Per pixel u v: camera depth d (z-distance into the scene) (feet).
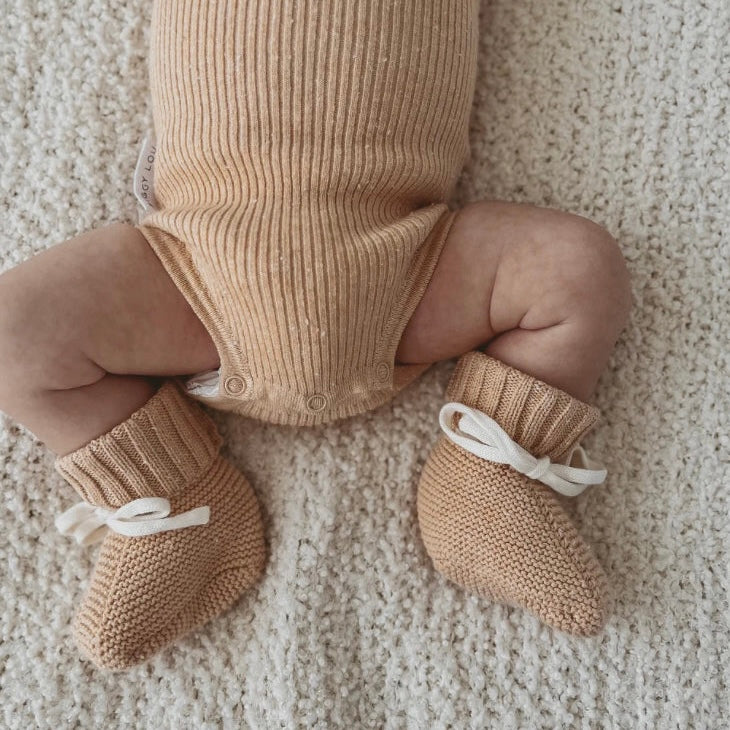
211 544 1.31
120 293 1.22
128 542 1.26
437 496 1.31
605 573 1.35
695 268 1.42
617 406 1.42
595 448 1.41
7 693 1.35
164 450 1.27
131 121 1.46
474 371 1.30
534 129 1.47
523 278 1.27
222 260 1.20
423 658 1.35
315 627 1.34
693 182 1.43
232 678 1.35
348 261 1.20
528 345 1.29
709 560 1.38
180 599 1.27
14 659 1.36
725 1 1.44
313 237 1.20
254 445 1.43
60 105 1.45
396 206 1.30
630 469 1.41
